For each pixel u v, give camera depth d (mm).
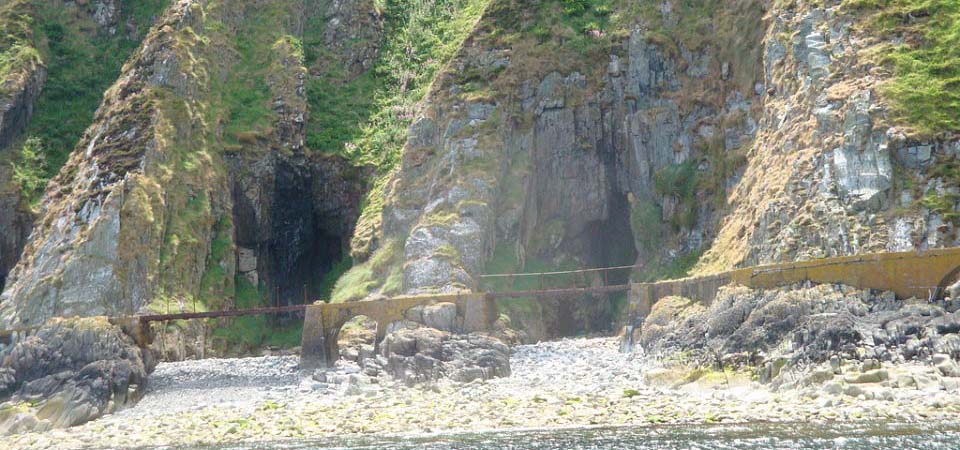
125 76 108062
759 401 56656
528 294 81438
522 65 100562
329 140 111438
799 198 76375
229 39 113375
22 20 119062
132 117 101562
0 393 75625
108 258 91938
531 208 97562
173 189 98750
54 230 96438
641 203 97188
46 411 72250
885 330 60094
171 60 105312
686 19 99750
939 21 80250
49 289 91062
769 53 88500
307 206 109188
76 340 78000
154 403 76125
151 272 93250
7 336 80562
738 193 87375
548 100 99812
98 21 123500
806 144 79188
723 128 93125
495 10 104375
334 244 109500
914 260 61875
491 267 92500
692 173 94562
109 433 63344
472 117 98125
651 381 67438
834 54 81688
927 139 73375
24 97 112625
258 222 105562
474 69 101438
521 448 46625
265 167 106875
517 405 60844
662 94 98562
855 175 74000
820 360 60344
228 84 111125
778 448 42781
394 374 76938
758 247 77625
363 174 108250
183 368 83750
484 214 92438
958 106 74875
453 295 80938
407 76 116812
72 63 119000
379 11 123375
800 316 63969
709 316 70125
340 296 93750
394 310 80625
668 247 92812
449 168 96000
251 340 97562
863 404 52469
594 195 99250
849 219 72688
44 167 109625
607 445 46125
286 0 119625
